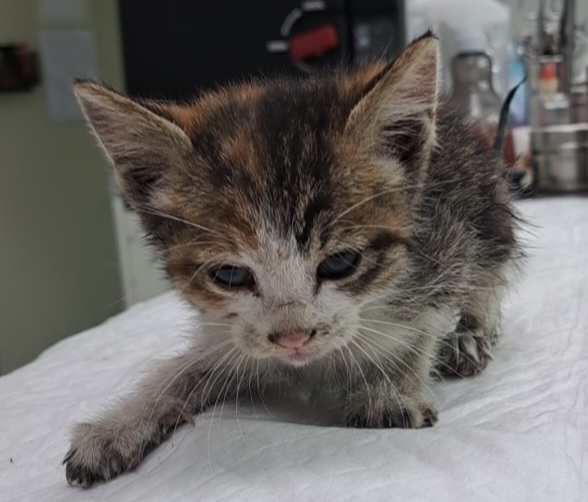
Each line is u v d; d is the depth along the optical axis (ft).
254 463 0.42
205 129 0.48
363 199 0.46
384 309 0.51
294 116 0.48
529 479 0.37
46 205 1.13
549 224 1.05
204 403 0.53
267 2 1.22
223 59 1.24
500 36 1.46
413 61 0.46
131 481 0.44
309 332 0.46
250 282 0.46
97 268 1.14
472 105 1.29
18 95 1.11
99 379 0.63
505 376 0.54
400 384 0.53
